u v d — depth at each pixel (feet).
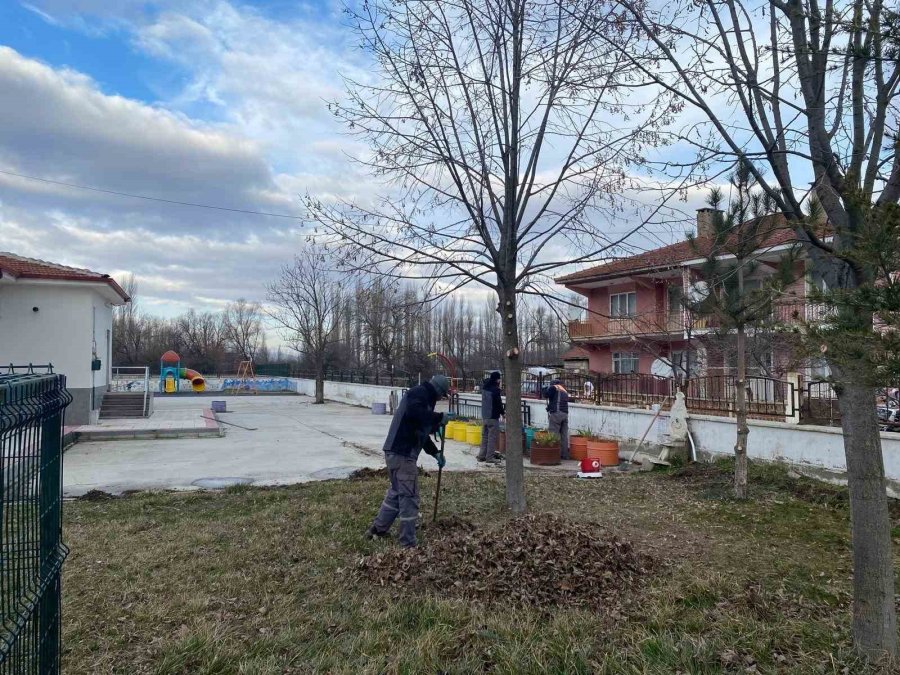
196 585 15.62
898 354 7.85
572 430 46.55
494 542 16.30
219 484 30.81
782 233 33.58
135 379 145.69
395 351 86.53
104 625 13.28
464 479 30.76
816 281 11.82
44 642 8.86
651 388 43.24
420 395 19.49
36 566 8.17
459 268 22.33
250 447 45.60
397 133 21.71
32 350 52.90
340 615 13.73
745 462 26.48
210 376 165.07
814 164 11.53
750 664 11.44
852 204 9.15
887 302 7.94
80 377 54.29
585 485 29.86
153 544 19.21
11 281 50.01
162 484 30.76
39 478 8.38
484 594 14.52
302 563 17.40
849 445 11.60
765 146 11.41
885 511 11.41
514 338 22.30
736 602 14.37
